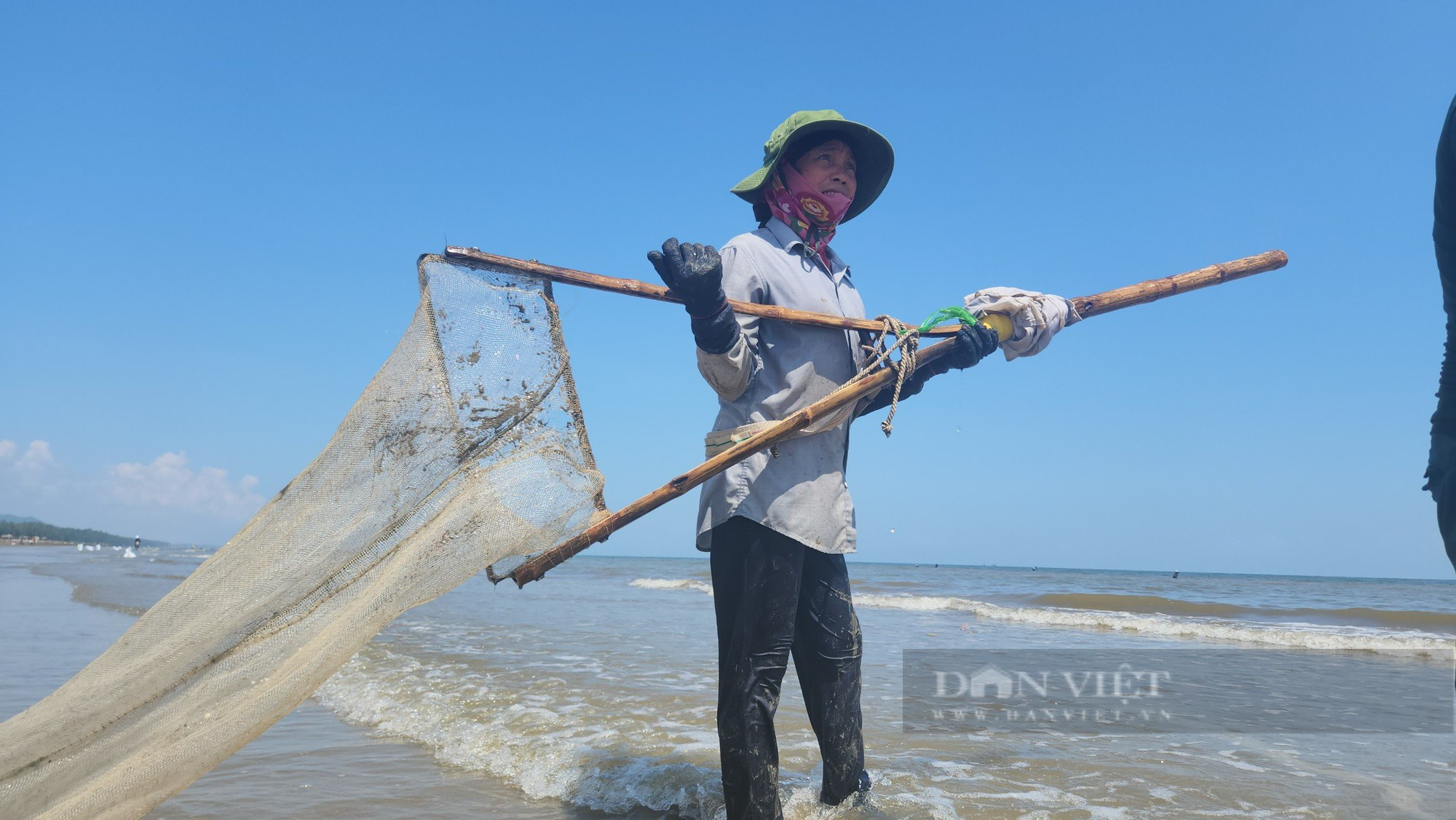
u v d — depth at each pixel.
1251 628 11.63
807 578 2.65
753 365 2.38
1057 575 65.81
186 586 2.07
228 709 1.94
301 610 2.08
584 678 5.99
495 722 4.43
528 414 2.29
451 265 2.29
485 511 2.17
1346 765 3.83
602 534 2.25
